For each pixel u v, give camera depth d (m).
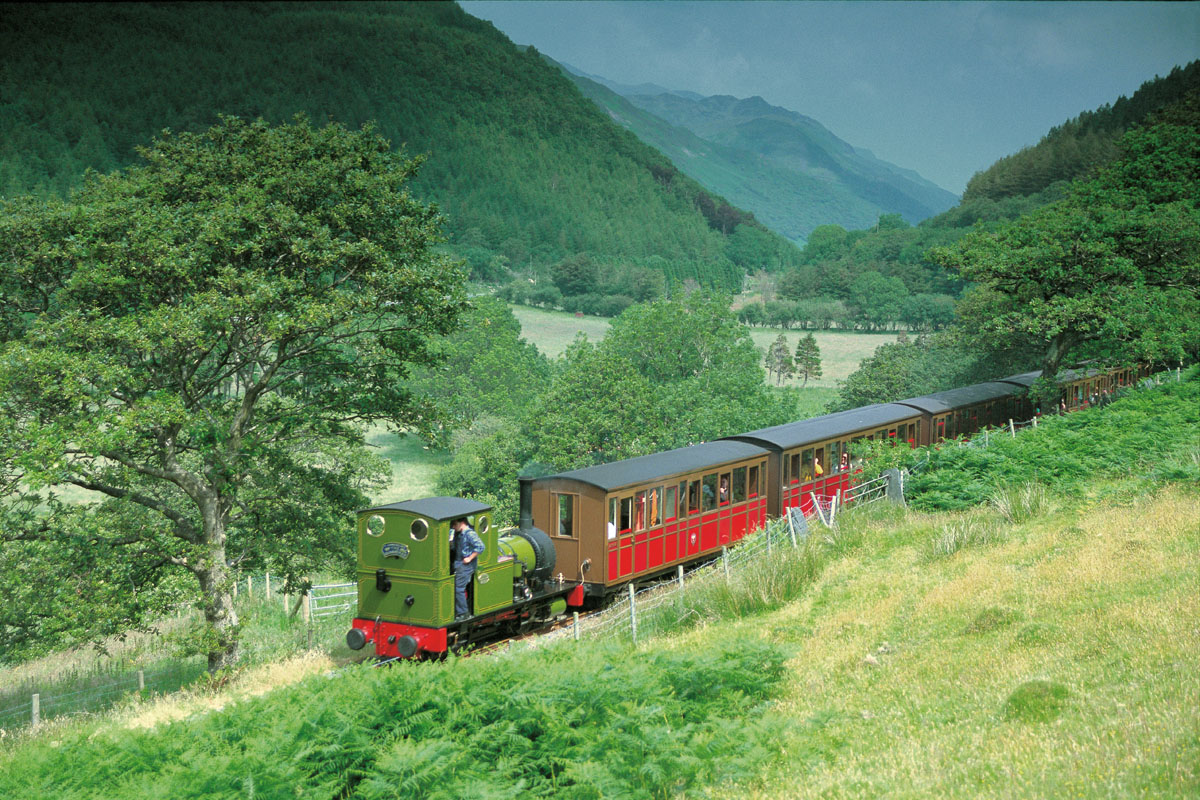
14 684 23.22
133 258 19.17
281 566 22.31
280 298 19.66
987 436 26.47
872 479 24.48
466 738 9.01
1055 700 8.66
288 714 9.42
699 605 16.94
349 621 24.08
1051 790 6.63
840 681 11.27
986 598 13.19
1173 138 52.97
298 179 20.95
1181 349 33.59
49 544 18.83
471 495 59.31
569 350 62.94
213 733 9.48
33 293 20.59
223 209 19.31
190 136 22.17
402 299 21.00
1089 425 25.78
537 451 56.00
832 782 7.72
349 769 8.60
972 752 7.84
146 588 19.84
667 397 55.28
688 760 8.12
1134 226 33.91
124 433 16.61
